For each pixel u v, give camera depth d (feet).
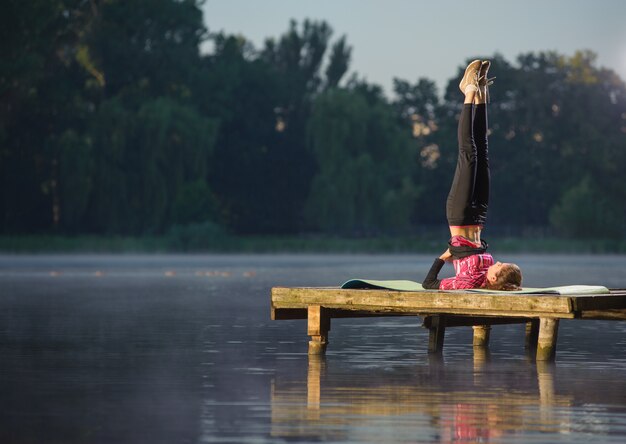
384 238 517.96
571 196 528.22
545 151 585.22
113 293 160.04
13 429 44.88
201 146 469.98
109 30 524.11
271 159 561.43
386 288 73.00
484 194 73.97
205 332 93.86
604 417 47.88
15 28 467.11
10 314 114.21
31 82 475.31
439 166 577.84
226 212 549.13
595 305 65.87
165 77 533.96
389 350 79.87
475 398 53.83
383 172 513.86
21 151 486.79
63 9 493.77
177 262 365.20
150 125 458.09
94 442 42.04
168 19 543.39
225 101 560.61
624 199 581.53
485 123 74.38
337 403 51.96
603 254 510.17
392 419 47.16
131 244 453.17
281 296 75.20
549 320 70.64
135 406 51.01
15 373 64.08
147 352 76.74
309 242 497.87
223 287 181.06
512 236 555.28
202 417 47.80
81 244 451.53
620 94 618.44
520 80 594.24
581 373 64.85
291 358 73.15
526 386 58.39
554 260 426.92
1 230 486.79
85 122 486.38
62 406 51.06
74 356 73.77
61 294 156.25
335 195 493.36
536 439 42.60
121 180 454.40
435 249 505.66
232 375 63.36
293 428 44.98
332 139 495.82
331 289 72.74
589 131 584.40
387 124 525.34
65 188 447.01
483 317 81.25
